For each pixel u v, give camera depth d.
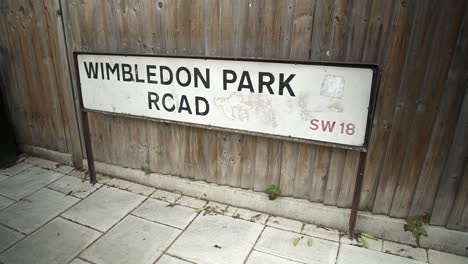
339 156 2.46
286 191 2.74
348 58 2.22
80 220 2.75
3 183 3.34
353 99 2.06
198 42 2.59
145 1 2.65
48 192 3.18
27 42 3.39
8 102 3.85
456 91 2.03
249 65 2.26
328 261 2.30
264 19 2.33
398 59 2.10
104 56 2.73
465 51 1.94
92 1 2.87
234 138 2.74
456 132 2.10
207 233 2.59
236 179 2.89
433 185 2.28
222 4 2.40
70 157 3.68
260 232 2.60
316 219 2.67
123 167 3.39
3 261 2.29
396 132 2.25
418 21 1.98
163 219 2.76
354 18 2.11
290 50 2.34
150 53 2.70
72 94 3.34
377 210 2.50
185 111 2.61
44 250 2.40
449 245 2.35
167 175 3.20
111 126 3.26
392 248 2.42
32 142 3.93
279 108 2.28
